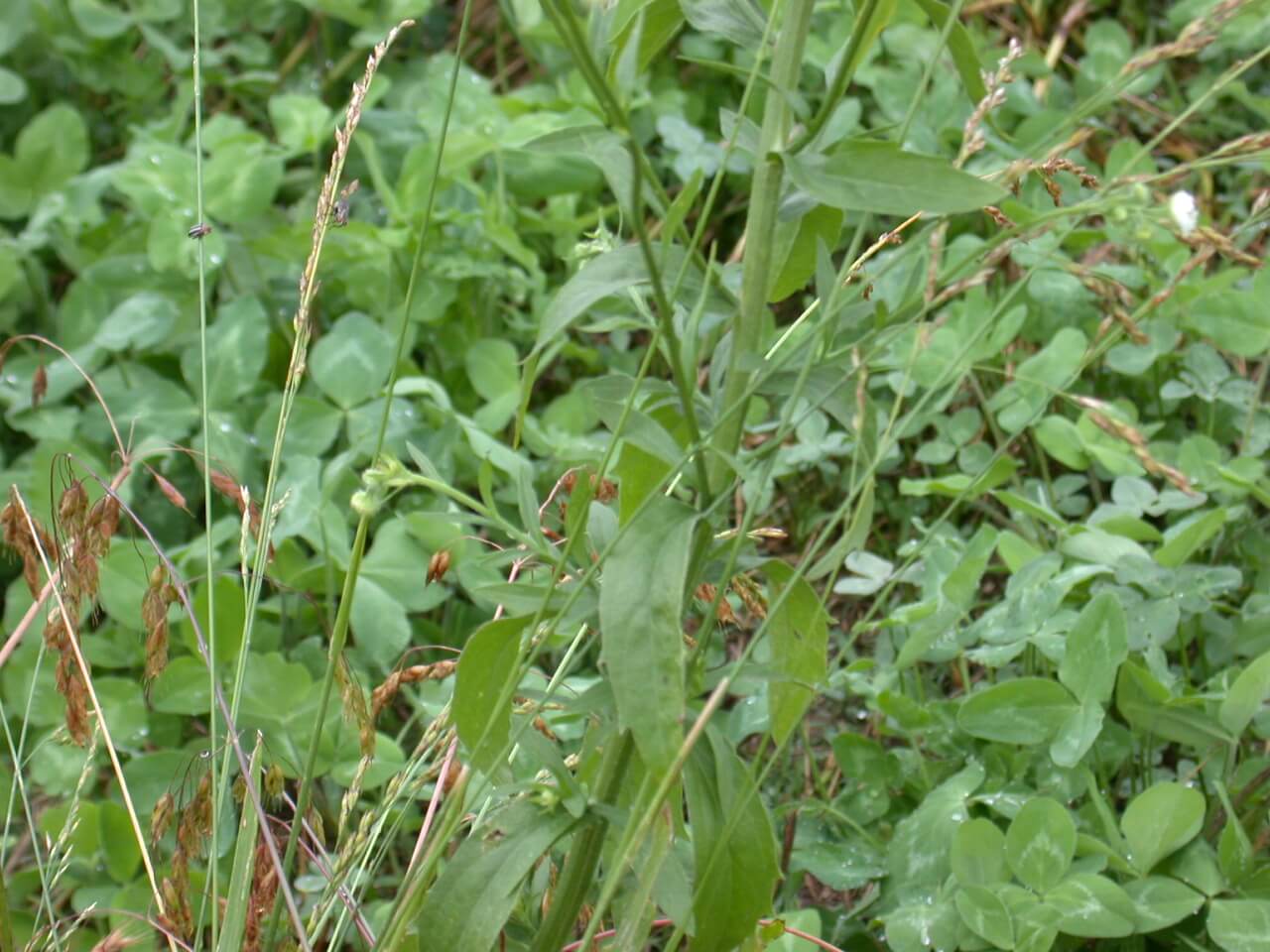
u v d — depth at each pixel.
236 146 1.34
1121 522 1.14
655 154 1.55
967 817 1.04
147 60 1.62
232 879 0.93
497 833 0.91
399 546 1.20
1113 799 1.10
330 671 0.93
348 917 0.96
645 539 0.86
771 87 0.86
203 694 1.12
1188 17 1.46
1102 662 1.04
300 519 1.18
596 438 1.28
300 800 0.94
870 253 0.95
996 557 1.26
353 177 1.49
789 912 1.01
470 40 1.72
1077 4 1.57
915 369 1.25
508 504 1.26
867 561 1.17
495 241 1.34
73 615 0.96
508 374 1.31
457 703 0.90
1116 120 1.53
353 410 1.27
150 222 1.37
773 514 1.31
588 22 0.85
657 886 0.90
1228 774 1.06
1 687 1.16
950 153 1.40
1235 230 0.98
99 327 1.32
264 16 1.65
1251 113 1.49
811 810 1.09
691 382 0.87
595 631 0.98
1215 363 1.24
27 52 1.61
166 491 0.97
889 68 1.54
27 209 1.37
